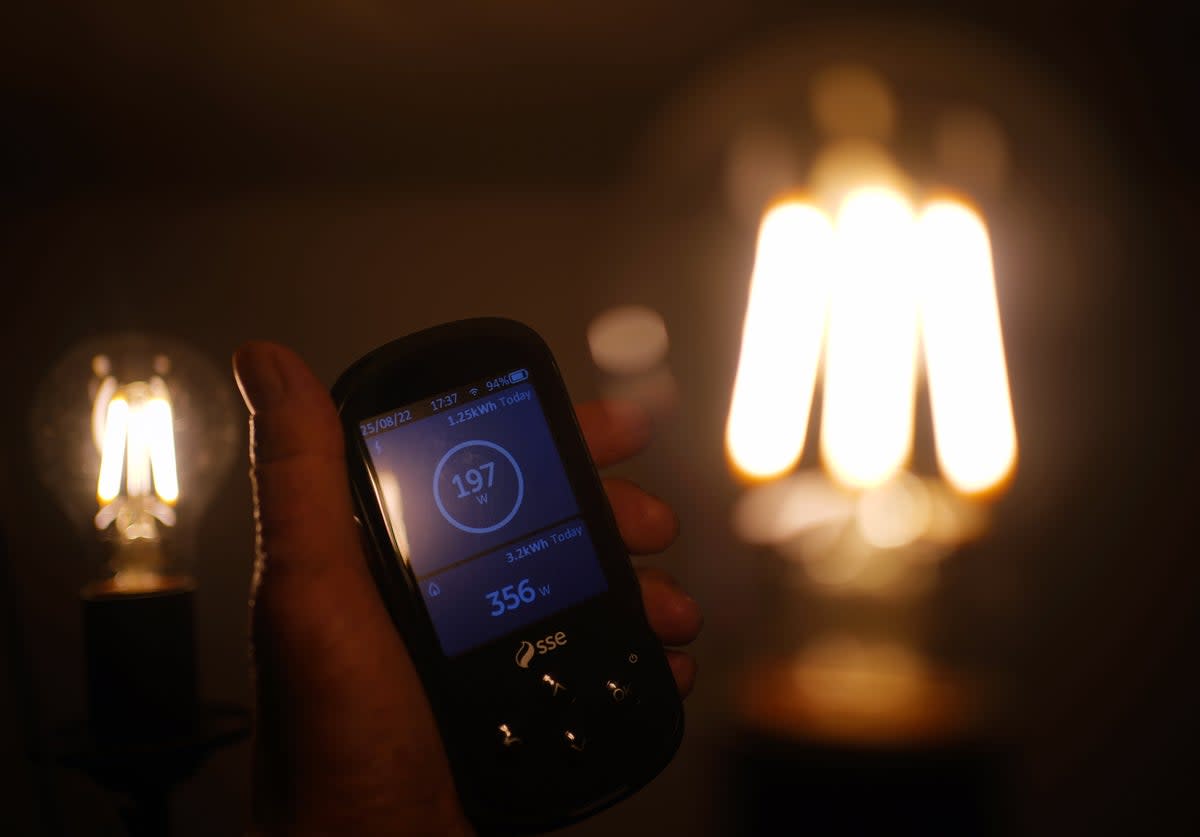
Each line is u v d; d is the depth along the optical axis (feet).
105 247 4.47
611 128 4.57
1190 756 3.77
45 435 2.93
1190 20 4.21
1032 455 4.37
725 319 4.67
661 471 4.37
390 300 4.68
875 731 2.05
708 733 3.53
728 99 4.31
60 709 3.61
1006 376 4.33
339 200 4.69
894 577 2.81
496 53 4.13
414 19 3.87
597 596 1.95
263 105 4.35
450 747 1.80
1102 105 4.27
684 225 4.75
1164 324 4.44
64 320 4.37
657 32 4.02
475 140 4.64
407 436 1.93
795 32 4.08
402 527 1.88
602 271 4.74
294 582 1.70
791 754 2.05
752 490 4.03
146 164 4.54
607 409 2.36
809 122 4.25
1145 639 4.02
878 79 4.20
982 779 2.01
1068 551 4.23
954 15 4.08
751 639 3.04
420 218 4.73
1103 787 3.74
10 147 4.36
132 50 3.96
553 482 2.00
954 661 2.48
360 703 1.72
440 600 1.86
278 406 1.74
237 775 3.38
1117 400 4.44
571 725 1.85
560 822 1.81
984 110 4.24
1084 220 4.41
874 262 4.07
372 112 4.46
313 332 4.60
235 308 4.54
